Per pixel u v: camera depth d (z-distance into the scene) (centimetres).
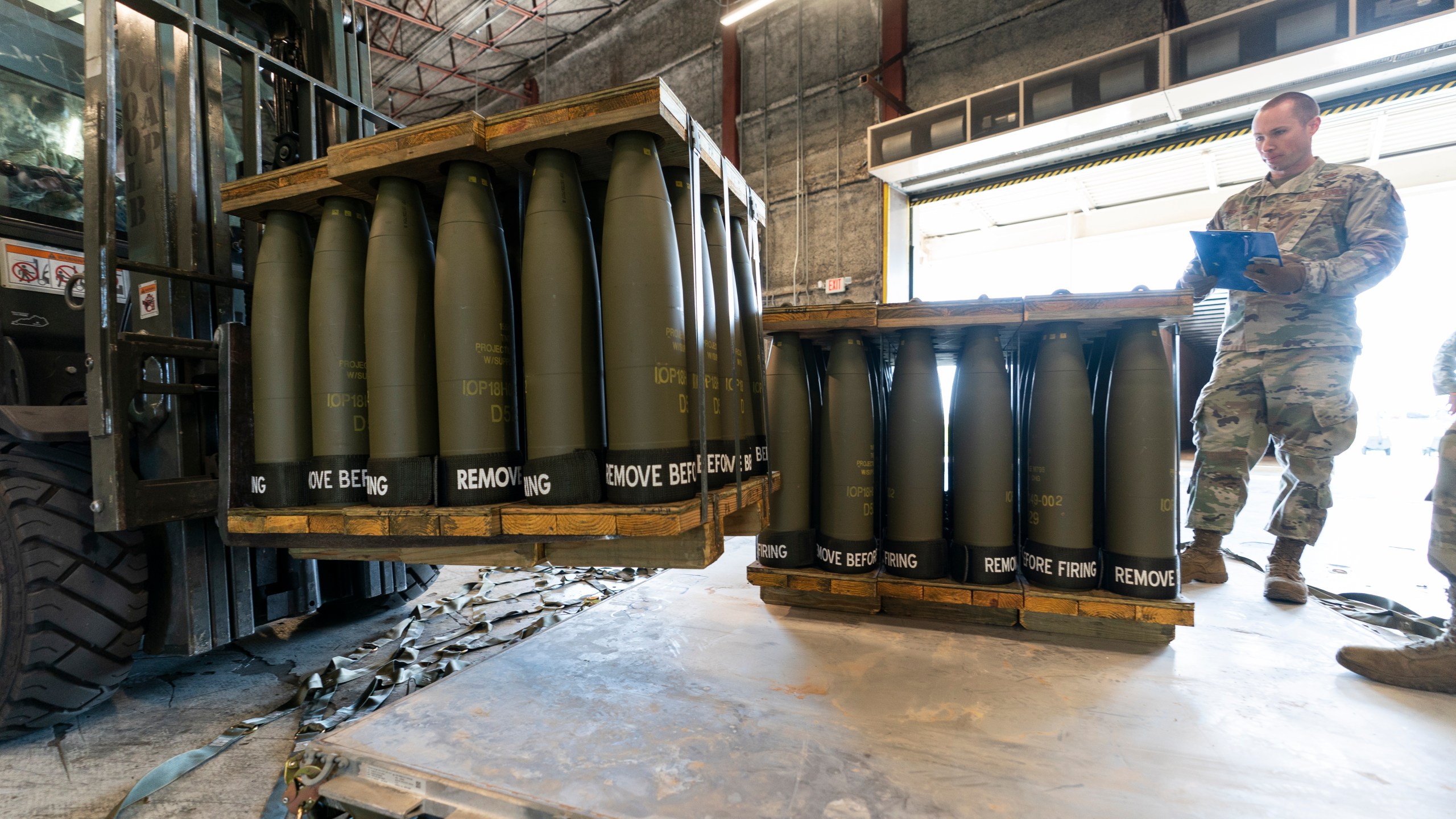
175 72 184
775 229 842
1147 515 174
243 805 133
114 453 152
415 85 1169
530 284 130
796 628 190
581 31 1043
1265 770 112
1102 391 202
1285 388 212
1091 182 725
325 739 124
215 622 188
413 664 197
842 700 140
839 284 771
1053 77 543
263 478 149
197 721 176
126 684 203
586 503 129
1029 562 191
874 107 750
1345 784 108
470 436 133
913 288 778
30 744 163
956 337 211
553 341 128
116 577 168
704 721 130
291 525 144
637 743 121
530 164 140
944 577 199
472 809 106
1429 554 154
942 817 98
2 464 156
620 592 235
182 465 177
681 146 139
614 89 122
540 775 109
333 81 247
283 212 155
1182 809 101
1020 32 648
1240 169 677
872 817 98
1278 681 150
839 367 201
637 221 127
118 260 159
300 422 151
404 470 136
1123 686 147
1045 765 113
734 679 152
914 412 195
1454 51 419
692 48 928
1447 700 140
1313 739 123
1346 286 195
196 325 189
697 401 140
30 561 155
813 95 799
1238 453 226
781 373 208
